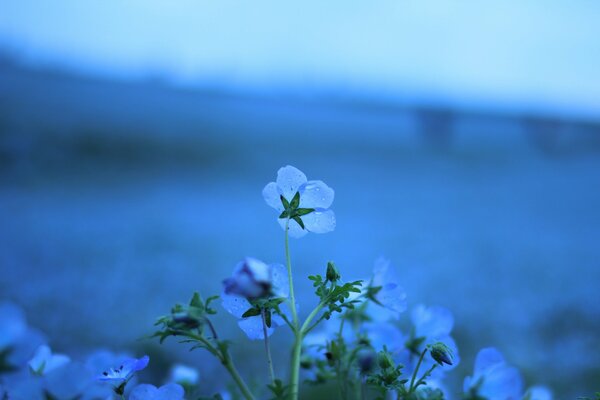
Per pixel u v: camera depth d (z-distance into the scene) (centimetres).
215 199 255
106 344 107
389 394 33
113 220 209
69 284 140
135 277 148
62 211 214
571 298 141
